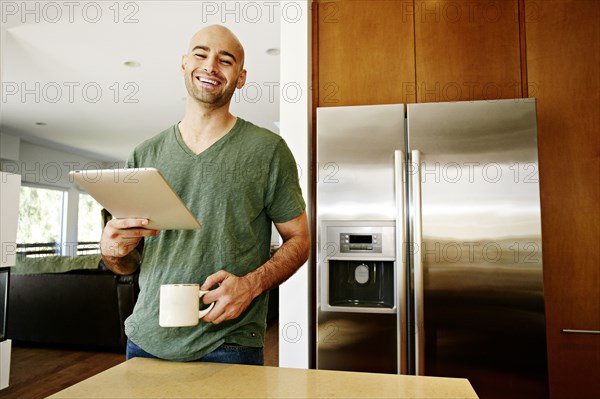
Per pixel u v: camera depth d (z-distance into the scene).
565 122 2.13
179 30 3.35
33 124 6.18
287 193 1.20
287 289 2.17
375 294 2.08
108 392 0.73
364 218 2.01
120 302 4.05
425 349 1.86
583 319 2.02
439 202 1.91
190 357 1.00
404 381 0.79
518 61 2.22
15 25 3.28
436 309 1.87
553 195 2.10
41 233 7.92
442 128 1.95
